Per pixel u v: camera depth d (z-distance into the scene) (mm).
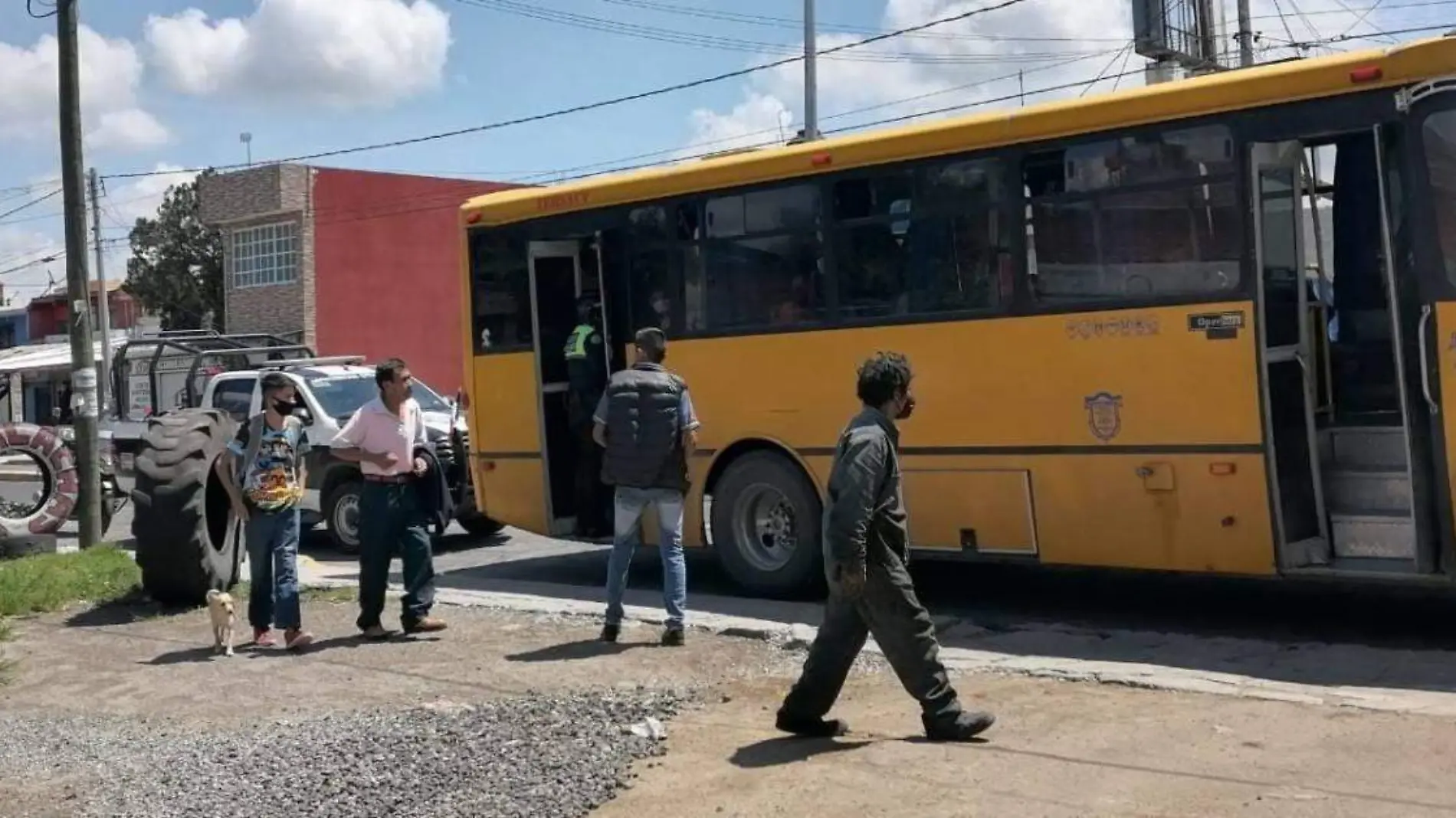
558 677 8039
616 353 11352
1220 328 8273
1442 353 7598
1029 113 9031
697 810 5516
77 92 14992
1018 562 9273
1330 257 9203
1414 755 5820
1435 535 7742
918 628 6246
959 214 9398
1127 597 10289
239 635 9852
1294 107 8039
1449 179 7594
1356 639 8453
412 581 9570
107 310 40750
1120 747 6121
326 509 14859
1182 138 8453
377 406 9492
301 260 36031
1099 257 8766
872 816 5324
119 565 12328
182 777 6191
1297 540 8211
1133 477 8633
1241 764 5789
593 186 11383
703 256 10781
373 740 6582
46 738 7141
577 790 5746
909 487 9641
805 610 9914
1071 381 8883
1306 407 8328
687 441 8852
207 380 18344
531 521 11859
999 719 6707
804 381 10188
